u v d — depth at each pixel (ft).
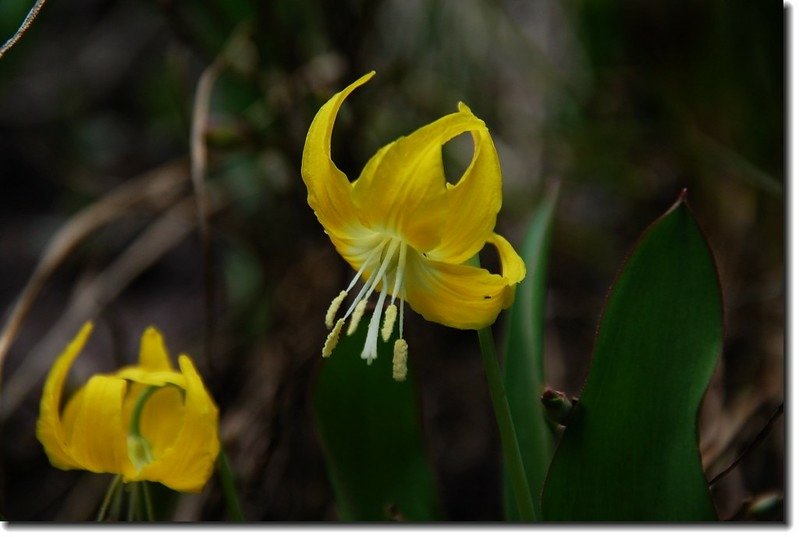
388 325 1.73
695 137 2.44
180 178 2.44
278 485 2.26
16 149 3.29
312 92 2.27
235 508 1.88
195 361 2.49
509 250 1.74
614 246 2.66
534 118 2.75
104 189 3.13
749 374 2.27
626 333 1.77
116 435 1.80
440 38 2.66
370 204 1.72
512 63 2.76
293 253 2.39
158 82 3.16
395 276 1.77
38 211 3.20
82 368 2.51
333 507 2.29
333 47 2.28
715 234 2.45
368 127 2.43
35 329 2.77
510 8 2.97
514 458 1.78
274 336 2.31
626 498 1.79
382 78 2.38
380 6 2.41
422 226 1.71
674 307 1.77
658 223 1.76
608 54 2.57
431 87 2.62
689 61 2.46
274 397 2.20
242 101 2.38
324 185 1.73
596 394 1.78
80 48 3.53
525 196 2.64
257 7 2.24
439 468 2.49
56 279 2.92
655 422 1.78
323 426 1.93
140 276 2.96
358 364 1.91
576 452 1.79
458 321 1.75
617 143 2.60
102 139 3.33
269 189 2.43
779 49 2.25
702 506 1.78
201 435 1.80
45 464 2.51
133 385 1.86
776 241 2.31
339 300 1.76
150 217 3.04
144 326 2.76
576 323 2.58
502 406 1.77
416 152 1.70
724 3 2.31
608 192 2.68
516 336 1.93
